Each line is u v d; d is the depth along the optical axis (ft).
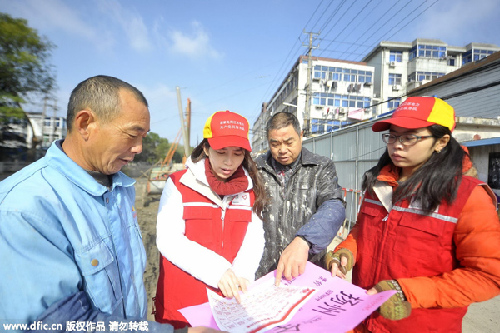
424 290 3.46
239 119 4.81
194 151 5.14
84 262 2.74
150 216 27.07
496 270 3.25
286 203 6.02
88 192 3.03
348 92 81.61
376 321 4.17
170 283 4.73
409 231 3.93
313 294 3.75
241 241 4.95
